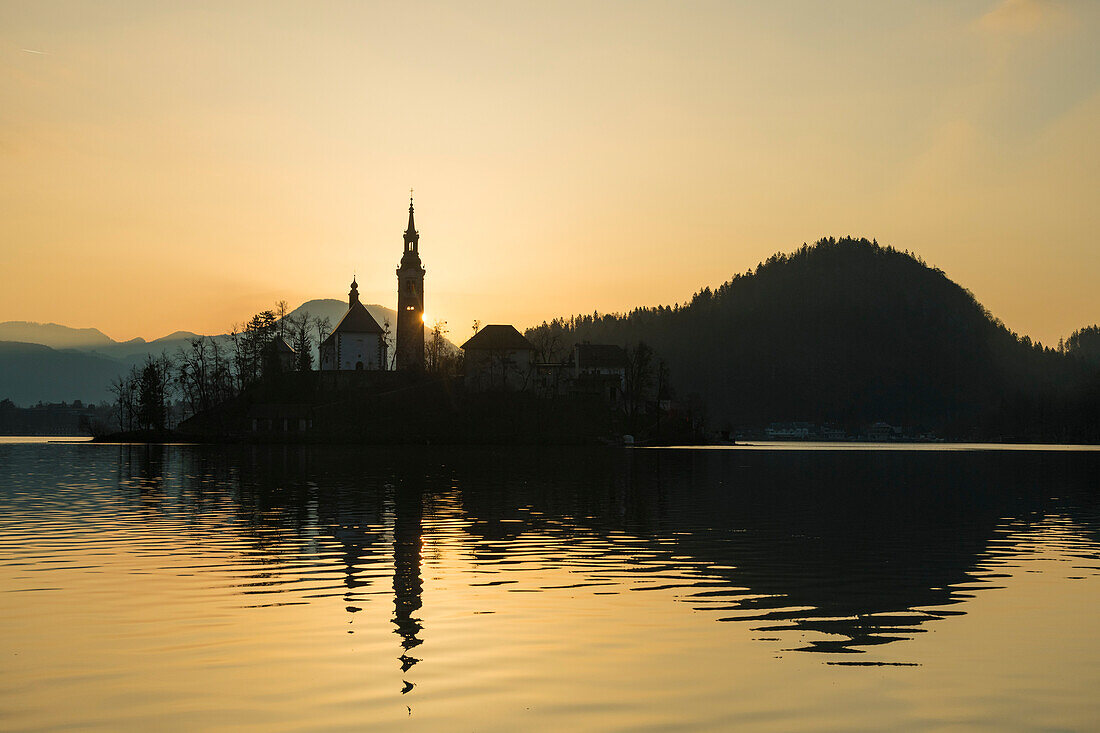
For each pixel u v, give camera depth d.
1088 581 34.25
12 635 24.94
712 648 23.94
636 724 18.19
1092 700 19.83
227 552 40.53
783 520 56.03
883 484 93.44
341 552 40.75
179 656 22.83
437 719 18.36
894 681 21.12
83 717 18.44
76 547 42.00
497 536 46.91
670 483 91.25
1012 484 95.19
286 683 20.64
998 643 24.64
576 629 25.88
